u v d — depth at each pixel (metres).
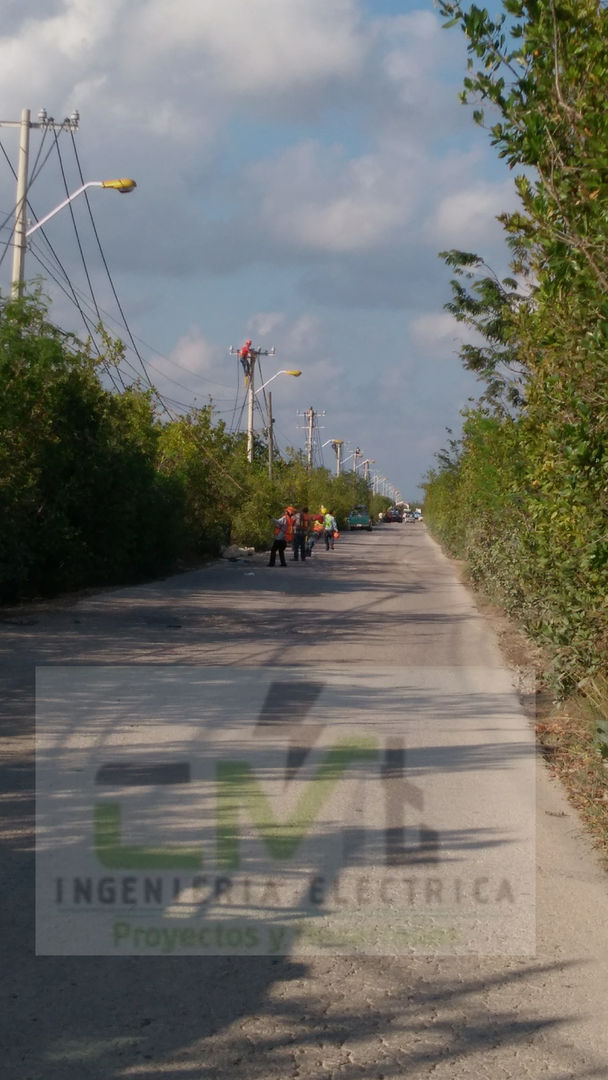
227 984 4.90
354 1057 4.29
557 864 6.57
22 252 20.03
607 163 6.75
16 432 19.48
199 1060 4.21
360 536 74.00
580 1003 4.82
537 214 7.72
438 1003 4.78
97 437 22.12
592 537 8.85
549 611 11.61
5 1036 4.36
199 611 19.86
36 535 19.95
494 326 21.44
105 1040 4.35
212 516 35.31
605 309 7.01
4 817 7.11
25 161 20.31
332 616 19.77
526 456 11.73
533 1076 4.18
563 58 7.22
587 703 10.05
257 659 14.21
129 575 26.17
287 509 35.12
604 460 7.64
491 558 21.44
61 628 16.58
